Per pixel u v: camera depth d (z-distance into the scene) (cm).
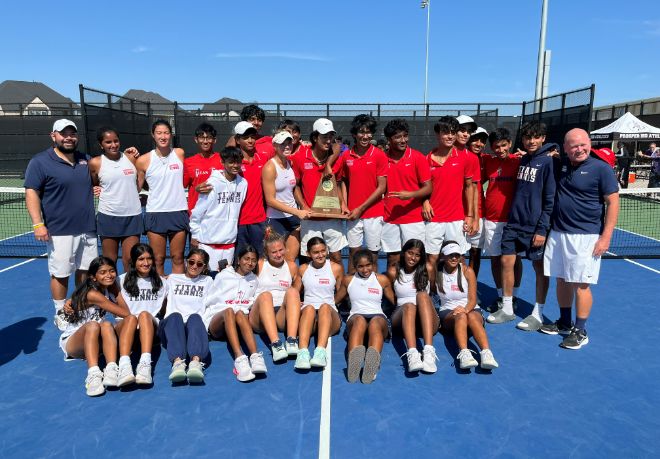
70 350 418
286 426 341
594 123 2569
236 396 382
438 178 543
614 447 319
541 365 437
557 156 495
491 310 578
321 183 530
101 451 314
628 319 546
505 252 526
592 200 454
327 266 482
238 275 471
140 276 439
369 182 542
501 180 545
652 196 1661
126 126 1669
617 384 402
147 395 384
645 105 2622
